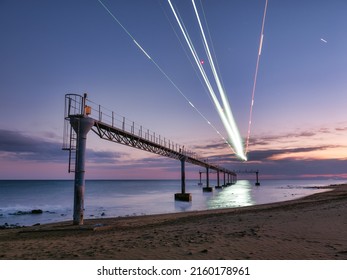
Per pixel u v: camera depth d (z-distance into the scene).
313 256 6.76
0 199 72.88
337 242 8.27
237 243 8.39
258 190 113.38
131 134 31.78
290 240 8.67
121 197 74.62
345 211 16.27
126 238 10.36
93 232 15.01
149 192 104.38
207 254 7.11
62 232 15.22
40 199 73.00
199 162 79.88
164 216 24.44
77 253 7.55
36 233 15.20
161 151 47.69
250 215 17.50
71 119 19.92
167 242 8.81
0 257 7.36
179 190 121.94
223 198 65.12
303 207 21.81
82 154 19.77
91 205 50.12
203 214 23.45
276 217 15.09
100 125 25.50
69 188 159.62
